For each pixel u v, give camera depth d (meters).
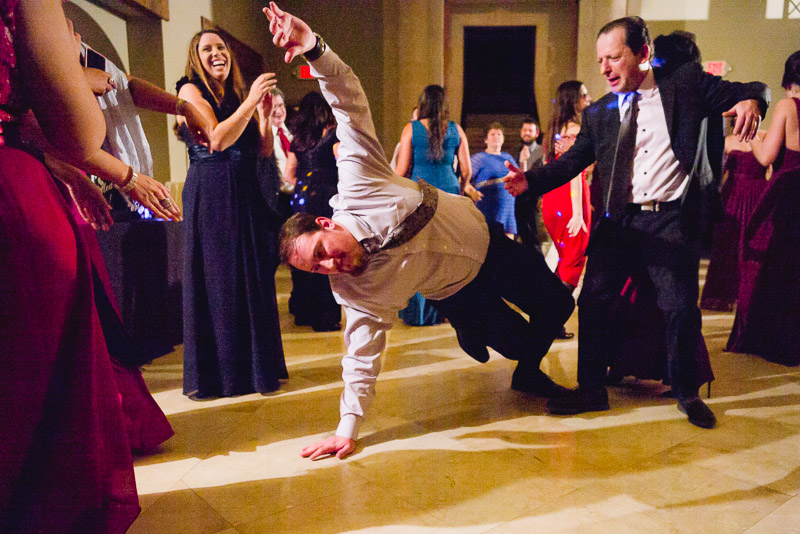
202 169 2.16
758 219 2.71
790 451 1.70
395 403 2.15
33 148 0.96
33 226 0.90
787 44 6.82
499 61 8.98
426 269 1.76
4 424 0.86
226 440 1.85
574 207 3.14
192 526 1.34
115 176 1.24
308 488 1.52
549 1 7.29
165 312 2.99
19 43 0.83
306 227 1.58
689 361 1.97
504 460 1.67
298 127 3.36
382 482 1.55
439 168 3.44
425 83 6.68
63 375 0.96
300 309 3.56
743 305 2.78
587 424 1.93
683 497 1.44
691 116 1.80
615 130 1.93
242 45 6.01
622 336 2.29
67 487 0.97
